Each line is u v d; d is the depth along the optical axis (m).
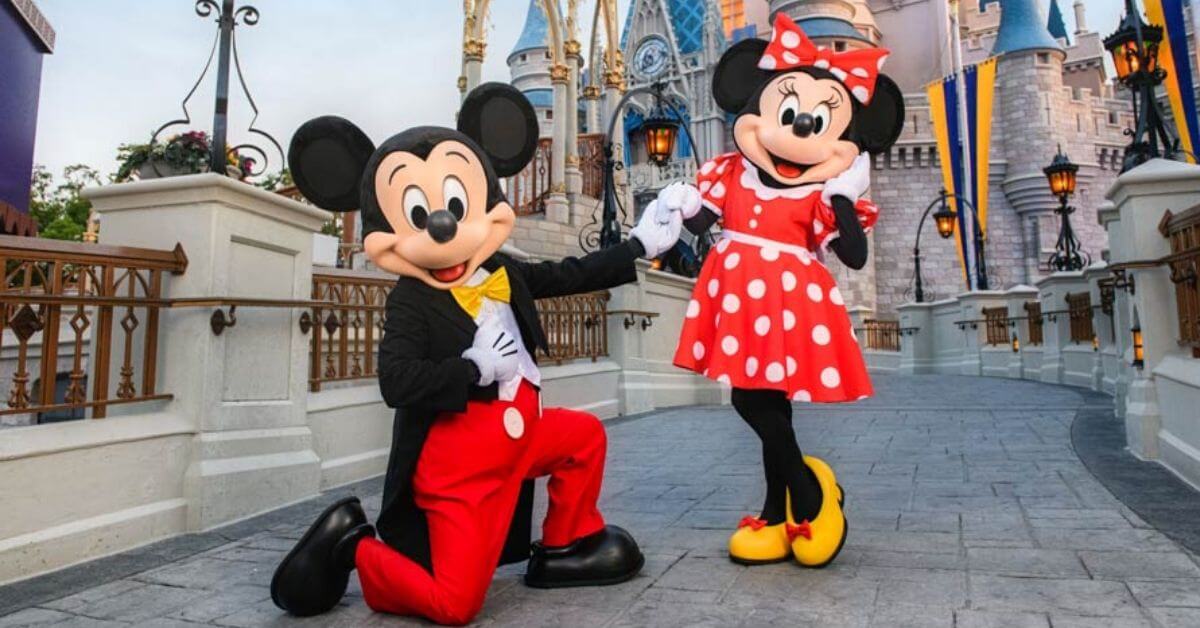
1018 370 15.57
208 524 4.05
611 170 11.19
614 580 2.95
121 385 3.86
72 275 4.40
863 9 38.66
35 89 10.62
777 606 2.62
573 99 15.10
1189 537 3.28
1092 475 4.72
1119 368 7.19
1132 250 5.24
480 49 13.28
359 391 5.61
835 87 3.25
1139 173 5.14
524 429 2.71
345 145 2.99
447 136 2.79
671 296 11.30
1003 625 2.36
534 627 2.52
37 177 28.38
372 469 5.58
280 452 4.63
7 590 3.07
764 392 3.13
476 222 2.71
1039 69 36.19
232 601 2.93
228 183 4.18
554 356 8.30
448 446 2.61
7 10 9.66
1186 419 4.57
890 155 37.50
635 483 5.07
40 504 3.36
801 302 3.10
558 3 14.77
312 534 2.69
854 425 7.76
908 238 37.31
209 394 4.17
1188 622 2.32
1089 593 2.62
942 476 4.91
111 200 4.30
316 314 5.29
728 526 3.84
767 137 3.20
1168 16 11.24
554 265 3.09
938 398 10.66
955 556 3.14
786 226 3.20
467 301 2.73
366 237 2.71
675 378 11.16
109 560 3.50
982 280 21.00
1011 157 36.53
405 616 2.71
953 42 38.69
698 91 40.16
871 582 2.84
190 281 4.17
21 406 3.33
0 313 3.27
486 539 2.60
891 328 25.27
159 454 3.94
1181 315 4.77
